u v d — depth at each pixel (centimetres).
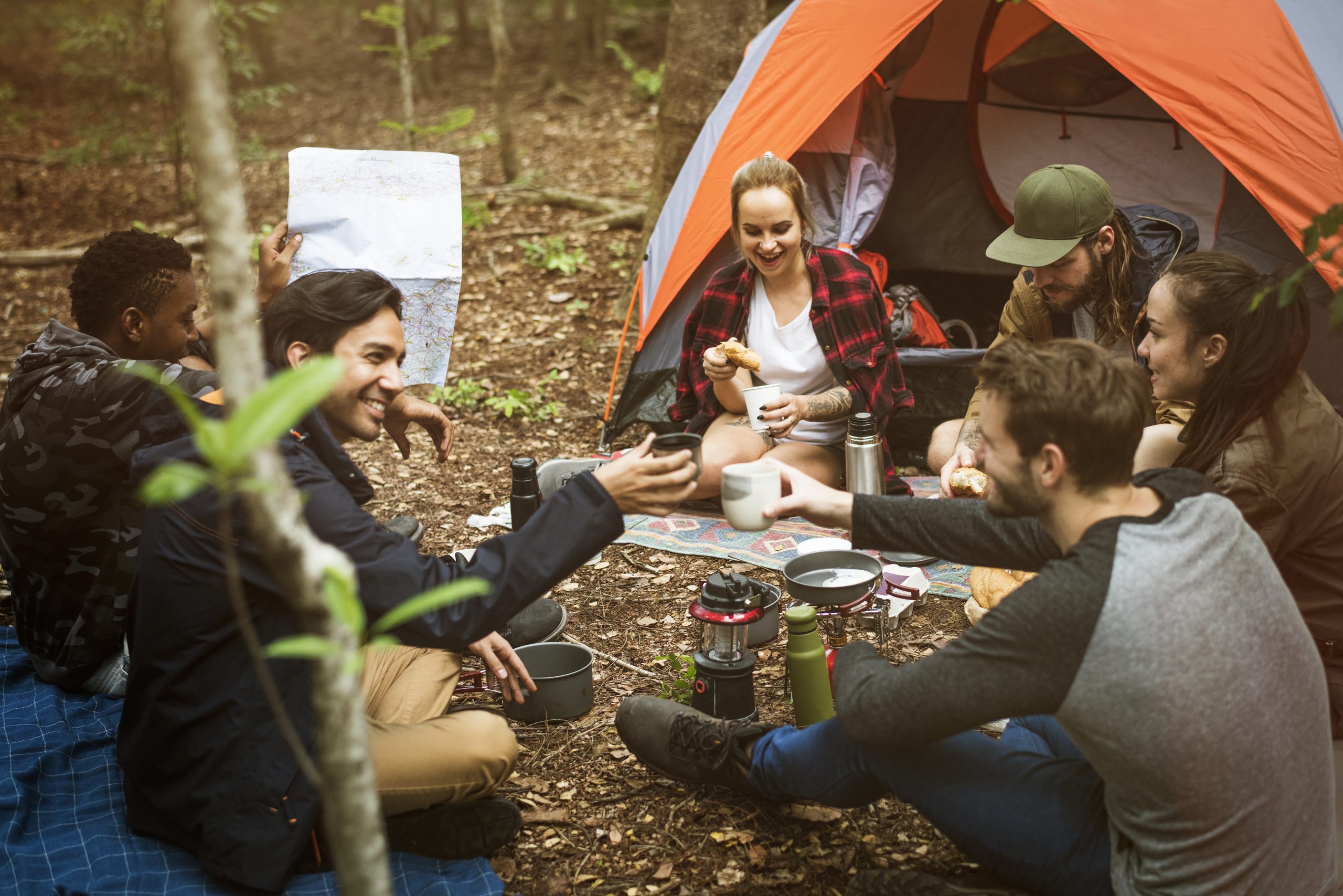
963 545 218
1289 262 423
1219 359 229
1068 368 164
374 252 318
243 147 1072
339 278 217
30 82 1304
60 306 695
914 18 423
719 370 373
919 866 221
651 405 466
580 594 351
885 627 309
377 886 127
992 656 166
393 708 239
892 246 555
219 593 198
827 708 251
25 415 259
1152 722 158
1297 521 221
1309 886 172
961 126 533
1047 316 359
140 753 211
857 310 380
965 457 332
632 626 328
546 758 263
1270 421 222
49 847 224
